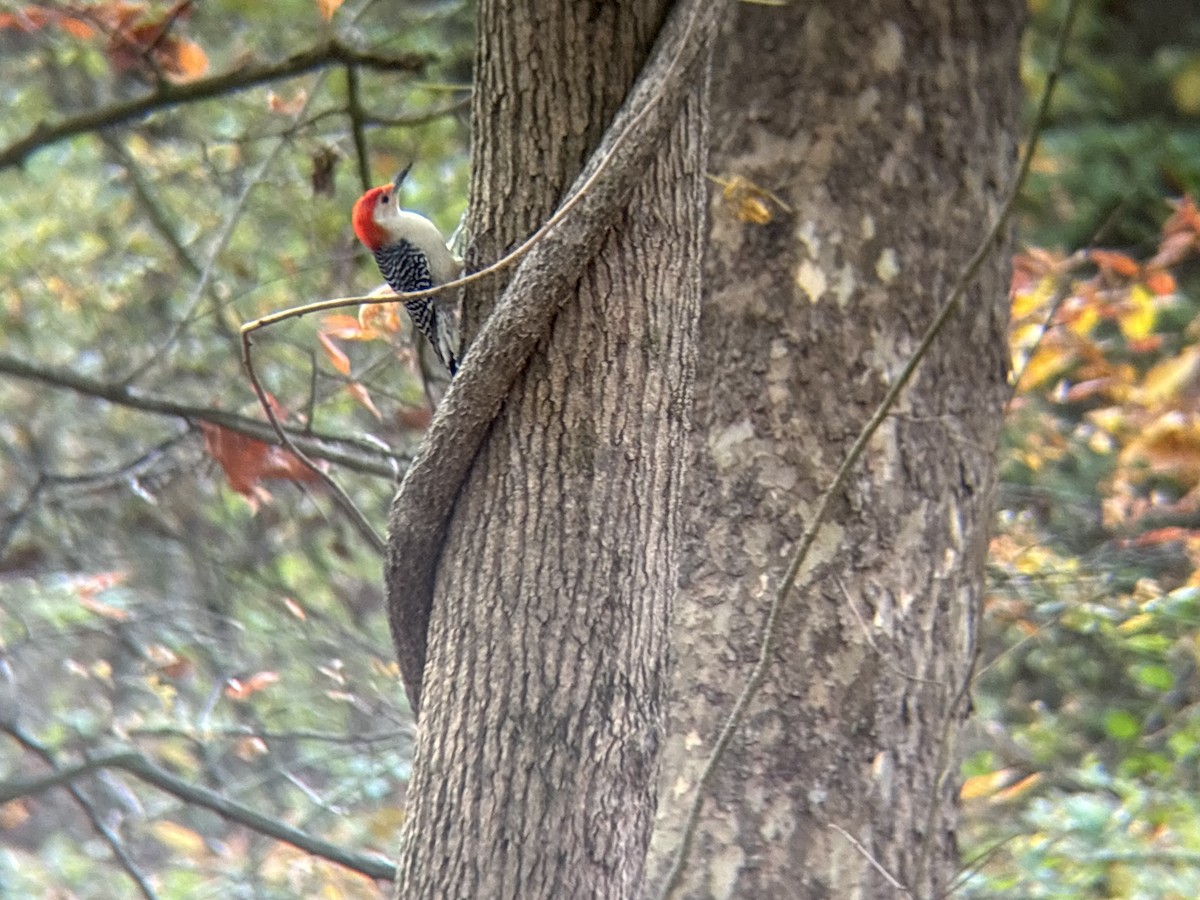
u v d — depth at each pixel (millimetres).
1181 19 11359
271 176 7180
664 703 3395
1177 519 7668
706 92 3527
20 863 7676
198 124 7758
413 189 7805
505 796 3236
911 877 4348
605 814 3240
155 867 7941
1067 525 7816
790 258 4594
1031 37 10727
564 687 3256
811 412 4531
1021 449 7477
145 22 5707
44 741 7168
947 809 4484
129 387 5738
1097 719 7469
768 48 4715
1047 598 6566
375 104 7375
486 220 3490
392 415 6699
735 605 4457
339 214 7293
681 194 3424
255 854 6914
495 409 3344
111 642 7613
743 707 3305
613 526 3305
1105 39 11320
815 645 4402
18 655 7320
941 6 4723
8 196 7680
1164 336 7035
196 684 7781
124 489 7227
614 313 3316
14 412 7848
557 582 3287
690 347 3463
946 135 4684
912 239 4609
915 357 3297
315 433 5527
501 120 3465
